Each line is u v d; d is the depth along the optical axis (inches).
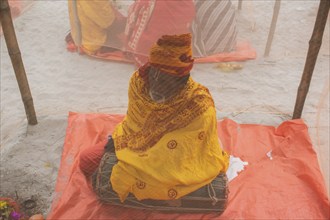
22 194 112.1
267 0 193.8
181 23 153.3
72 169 117.4
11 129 139.4
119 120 137.3
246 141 129.6
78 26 171.6
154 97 89.0
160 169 93.8
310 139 127.3
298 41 177.6
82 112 146.9
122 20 164.4
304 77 127.7
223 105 149.6
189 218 103.7
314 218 104.9
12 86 161.8
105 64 173.6
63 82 163.0
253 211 106.0
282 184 113.4
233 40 171.8
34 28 195.6
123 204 104.0
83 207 105.7
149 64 87.8
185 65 83.4
